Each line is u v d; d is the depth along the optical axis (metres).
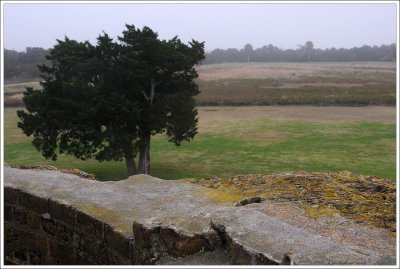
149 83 19.09
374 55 147.00
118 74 18.55
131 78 18.19
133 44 18.81
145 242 4.53
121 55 18.34
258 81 82.44
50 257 5.92
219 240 4.52
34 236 6.11
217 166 22.16
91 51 18.83
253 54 156.25
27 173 7.11
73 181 6.64
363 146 26.91
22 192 6.22
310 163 22.33
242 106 50.72
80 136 18.73
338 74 93.94
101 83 18.39
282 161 22.97
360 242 4.21
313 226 4.61
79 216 5.41
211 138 30.42
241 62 150.12
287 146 27.17
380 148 26.22
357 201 5.69
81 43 19.20
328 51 152.62
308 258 3.77
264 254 3.92
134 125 18.78
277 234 4.29
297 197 5.89
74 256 5.55
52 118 18.28
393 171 20.12
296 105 50.78
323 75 92.25
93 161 23.91
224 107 49.94
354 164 21.94
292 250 3.93
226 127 34.91
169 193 5.98
